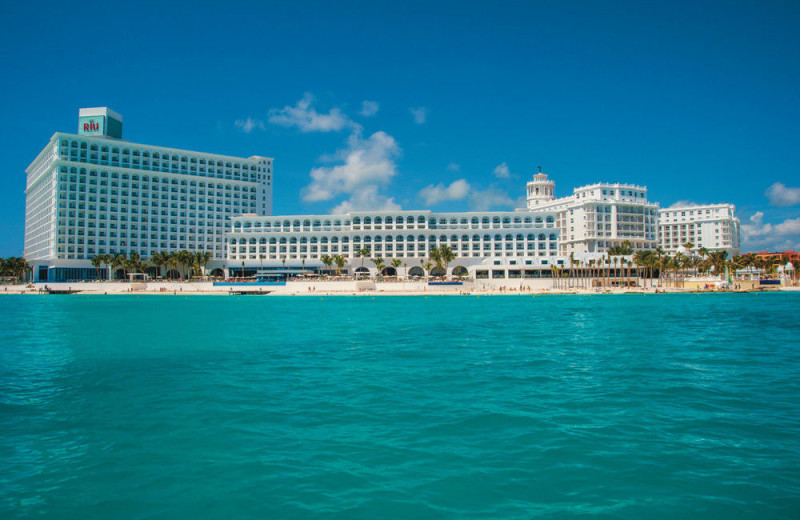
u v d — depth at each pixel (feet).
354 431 66.54
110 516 44.62
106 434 65.98
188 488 49.85
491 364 115.96
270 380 98.89
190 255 603.26
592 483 50.52
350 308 329.72
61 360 124.16
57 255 611.88
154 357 128.57
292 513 44.80
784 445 60.70
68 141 634.84
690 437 63.72
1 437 64.95
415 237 635.66
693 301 384.47
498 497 47.62
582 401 81.30
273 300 442.50
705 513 44.52
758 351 135.13
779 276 622.54
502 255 631.15
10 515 44.65
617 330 188.44
